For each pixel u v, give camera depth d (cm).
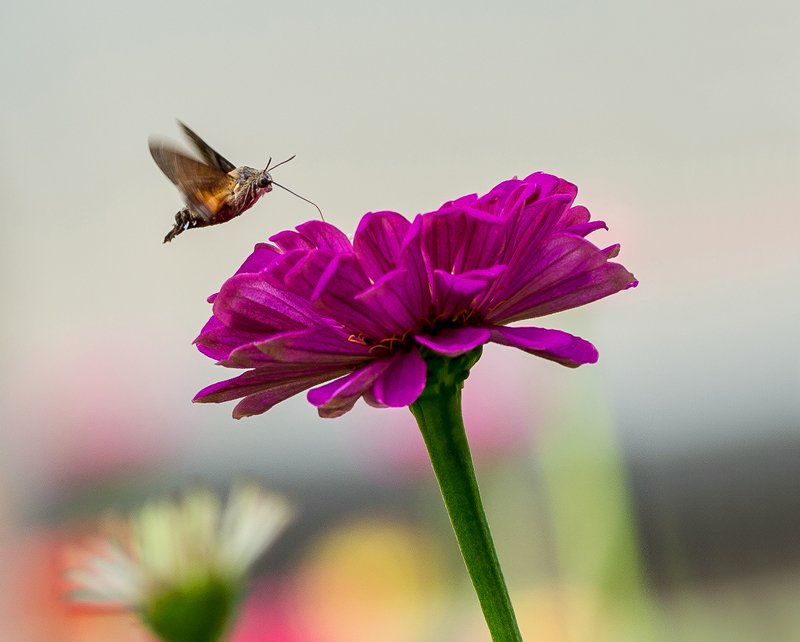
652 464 126
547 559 115
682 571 125
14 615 131
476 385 118
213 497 90
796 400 134
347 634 139
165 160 82
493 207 79
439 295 78
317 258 78
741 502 132
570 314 118
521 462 117
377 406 78
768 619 129
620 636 113
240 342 80
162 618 88
